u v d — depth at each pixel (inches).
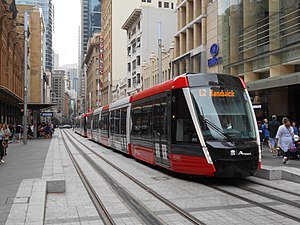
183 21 1774.1
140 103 700.7
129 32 3070.9
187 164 478.3
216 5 1370.6
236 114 477.4
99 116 1354.6
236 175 449.4
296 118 997.8
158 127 572.1
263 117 1087.0
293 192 403.5
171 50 1891.0
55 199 382.9
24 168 628.1
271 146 745.0
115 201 371.9
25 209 311.0
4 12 1715.1
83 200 377.7
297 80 832.9
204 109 474.3
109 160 777.6
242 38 1155.3
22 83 2881.4
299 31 879.1
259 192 406.9
